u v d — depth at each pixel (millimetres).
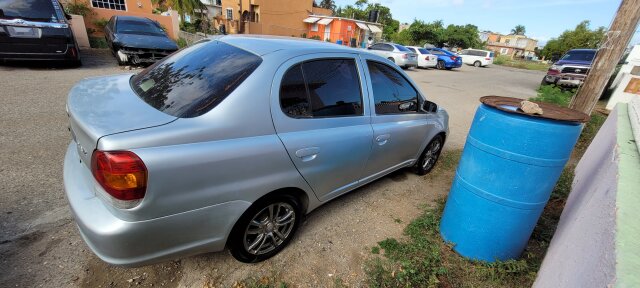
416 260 2424
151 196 1554
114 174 1476
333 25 28875
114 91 2115
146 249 1666
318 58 2385
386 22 46344
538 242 2801
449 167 4391
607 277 892
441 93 10547
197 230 1801
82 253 2234
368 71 2805
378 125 2867
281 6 27422
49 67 8031
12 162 3250
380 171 3199
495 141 2139
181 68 2289
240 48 2283
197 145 1682
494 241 2369
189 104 1832
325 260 2422
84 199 1688
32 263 2104
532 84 16562
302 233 2699
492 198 2250
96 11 13664
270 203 2160
